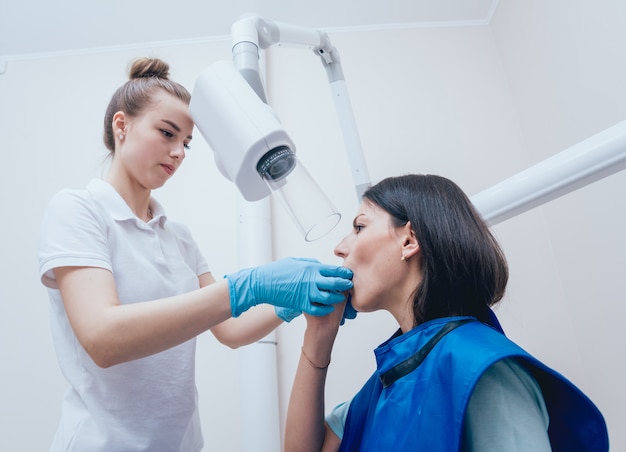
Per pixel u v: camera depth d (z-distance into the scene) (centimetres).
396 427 64
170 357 95
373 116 185
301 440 84
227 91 76
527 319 155
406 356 70
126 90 102
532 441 54
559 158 72
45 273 80
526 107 179
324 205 77
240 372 142
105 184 98
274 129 71
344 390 147
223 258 164
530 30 171
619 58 126
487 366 53
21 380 153
